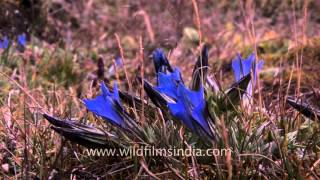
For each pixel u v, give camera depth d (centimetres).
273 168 99
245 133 101
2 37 146
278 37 153
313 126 105
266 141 103
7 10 156
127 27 176
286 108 112
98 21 186
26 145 104
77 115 111
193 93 98
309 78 127
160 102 102
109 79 137
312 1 208
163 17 173
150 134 102
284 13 197
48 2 172
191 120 99
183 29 166
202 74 104
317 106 111
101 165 103
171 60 140
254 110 107
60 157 103
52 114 109
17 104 115
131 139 101
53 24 169
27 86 122
